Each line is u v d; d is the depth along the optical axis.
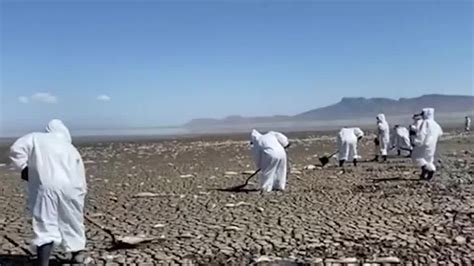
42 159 7.76
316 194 14.60
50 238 7.62
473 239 9.48
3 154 38.28
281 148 15.37
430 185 16.11
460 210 11.98
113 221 11.40
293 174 19.50
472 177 18.03
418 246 9.07
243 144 46.53
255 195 14.62
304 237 9.74
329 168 21.80
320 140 52.00
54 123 8.27
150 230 10.45
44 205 7.68
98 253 8.84
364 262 8.25
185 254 8.77
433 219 11.09
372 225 10.61
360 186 16.11
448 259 8.38
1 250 9.19
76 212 7.89
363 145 39.84
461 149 33.28
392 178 18.02
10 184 19.02
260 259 8.39
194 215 11.91
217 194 14.96
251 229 10.41
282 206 12.81
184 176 19.78
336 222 10.91
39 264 7.66
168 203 13.59
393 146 28.95
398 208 12.30
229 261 8.41
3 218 12.02
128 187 16.95
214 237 9.84
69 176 7.83
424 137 17.31
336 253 8.71
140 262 8.35
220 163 26.08
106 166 25.97
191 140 58.78
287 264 8.20
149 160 29.56
